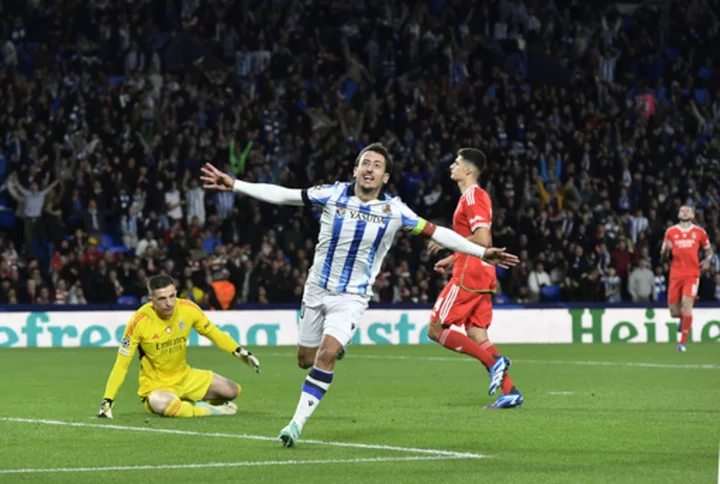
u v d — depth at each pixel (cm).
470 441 1617
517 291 4934
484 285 2125
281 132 5516
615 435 1689
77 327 4334
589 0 6919
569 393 2422
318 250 1670
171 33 5988
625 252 5106
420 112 5706
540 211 5344
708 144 6159
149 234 4694
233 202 5109
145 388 1983
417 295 4784
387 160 1650
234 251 4641
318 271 1667
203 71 5656
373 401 2261
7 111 5234
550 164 5575
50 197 4906
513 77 6081
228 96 5538
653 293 5084
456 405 2170
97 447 1556
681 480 1289
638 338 4744
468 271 2122
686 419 1908
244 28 5956
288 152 5400
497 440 1628
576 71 6381
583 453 1501
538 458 1455
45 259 4797
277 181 5291
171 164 5094
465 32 6375
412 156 5400
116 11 5806
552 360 3553
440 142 5531
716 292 5106
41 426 1805
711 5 6831
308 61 5925
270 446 1562
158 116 5406
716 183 5878
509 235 5038
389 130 5606
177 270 4606
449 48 6184
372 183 1633
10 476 1309
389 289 4788
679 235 3959
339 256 1648
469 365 3347
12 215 4941
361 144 5550
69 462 1420
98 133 5209
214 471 1344
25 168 4941
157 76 5659
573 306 4738
